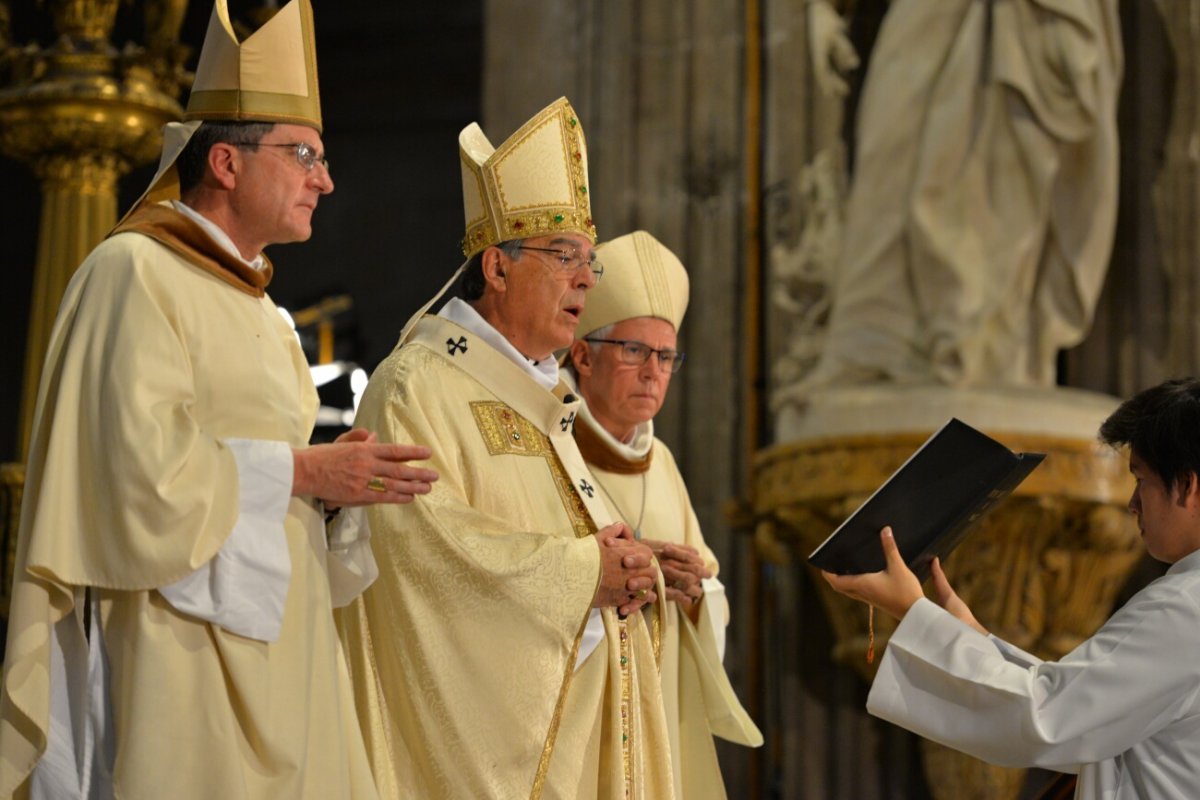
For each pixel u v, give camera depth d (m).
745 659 16.20
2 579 10.80
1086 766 6.38
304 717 6.07
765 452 14.36
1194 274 15.12
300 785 5.98
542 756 6.94
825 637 15.51
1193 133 15.32
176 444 5.78
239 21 9.08
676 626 8.30
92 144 11.60
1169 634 6.10
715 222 17.25
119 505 5.70
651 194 17.44
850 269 14.39
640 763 7.50
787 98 16.52
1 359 26.00
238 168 6.35
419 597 7.02
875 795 15.25
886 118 14.39
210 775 5.77
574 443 7.92
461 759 6.90
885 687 6.55
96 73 11.68
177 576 5.70
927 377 13.73
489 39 18.36
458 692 6.94
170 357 5.93
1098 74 14.20
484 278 7.66
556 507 7.53
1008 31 14.21
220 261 6.30
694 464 16.81
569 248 7.64
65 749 5.87
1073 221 14.30
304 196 6.46
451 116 26.20
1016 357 13.88
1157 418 6.30
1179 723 6.15
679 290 8.98
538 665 6.96
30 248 26.19
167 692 5.77
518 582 6.98
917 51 14.48
